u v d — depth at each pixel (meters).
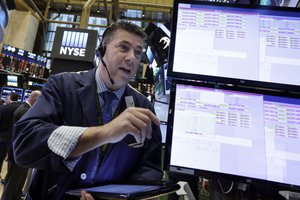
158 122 0.66
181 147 0.72
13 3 1.45
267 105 0.75
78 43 2.40
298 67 0.78
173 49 0.80
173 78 0.78
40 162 0.68
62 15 11.26
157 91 2.13
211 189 0.88
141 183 0.84
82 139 0.65
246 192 0.79
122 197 0.57
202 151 0.72
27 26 9.61
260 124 0.74
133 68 0.96
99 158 0.88
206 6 0.83
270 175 0.69
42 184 0.84
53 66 2.41
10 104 3.21
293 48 0.79
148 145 0.99
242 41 0.81
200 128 0.74
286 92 0.75
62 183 0.79
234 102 0.76
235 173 0.70
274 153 0.71
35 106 0.83
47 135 0.68
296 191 0.69
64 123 0.87
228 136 0.73
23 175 2.64
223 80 0.77
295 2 1.00
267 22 0.82
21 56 8.05
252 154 0.71
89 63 2.39
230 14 0.83
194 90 0.77
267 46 0.80
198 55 0.80
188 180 0.96
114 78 0.95
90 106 0.92
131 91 1.09
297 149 0.71
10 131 3.12
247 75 0.78
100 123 0.92
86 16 4.32
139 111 0.65
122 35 0.94
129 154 0.94
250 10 0.82
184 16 0.83
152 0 9.55
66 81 0.96
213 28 0.82
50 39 11.01
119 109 1.00
